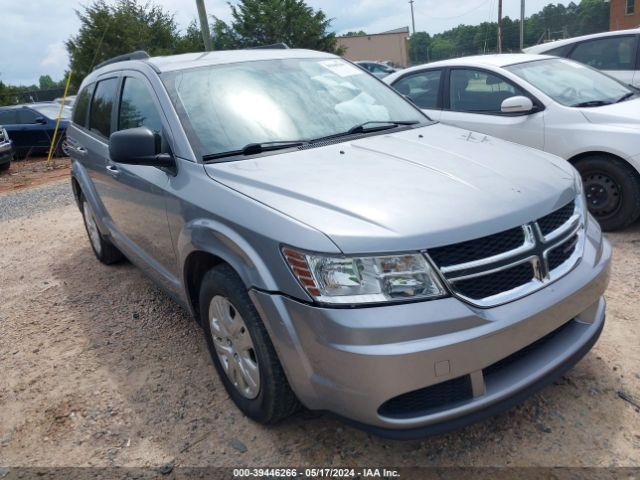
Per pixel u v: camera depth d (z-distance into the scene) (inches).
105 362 143.9
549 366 97.2
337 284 87.4
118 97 163.5
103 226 189.8
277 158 118.6
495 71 227.8
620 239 194.2
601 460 96.7
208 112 129.3
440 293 87.4
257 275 96.2
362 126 137.6
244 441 109.7
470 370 88.2
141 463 106.8
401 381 85.0
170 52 1043.3
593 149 196.1
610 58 311.3
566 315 97.6
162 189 126.0
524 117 214.8
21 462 110.3
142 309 173.2
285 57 155.3
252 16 1126.4
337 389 89.4
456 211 92.7
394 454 102.7
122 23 989.8
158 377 134.5
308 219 93.0
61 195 400.2
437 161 113.3
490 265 90.3
